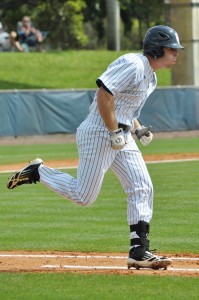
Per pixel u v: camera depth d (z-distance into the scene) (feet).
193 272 49.19
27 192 94.32
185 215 75.31
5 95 171.01
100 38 352.69
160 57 48.80
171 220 72.74
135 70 47.47
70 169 117.39
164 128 182.09
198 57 203.82
